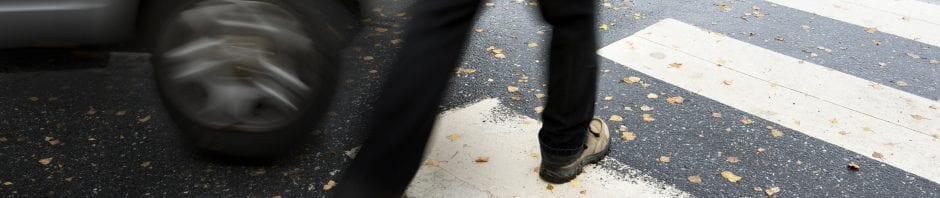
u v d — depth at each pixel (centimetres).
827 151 346
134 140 336
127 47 315
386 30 408
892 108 395
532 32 473
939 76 440
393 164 228
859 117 382
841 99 402
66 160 322
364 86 377
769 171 327
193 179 309
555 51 263
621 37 473
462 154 326
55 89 377
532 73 416
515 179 310
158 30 302
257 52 300
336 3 304
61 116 355
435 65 216
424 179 306
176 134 339
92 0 290
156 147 330
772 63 446
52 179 310
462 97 383
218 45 299
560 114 284
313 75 310
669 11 522
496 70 417
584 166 319
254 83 307
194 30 299
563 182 306
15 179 309
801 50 469
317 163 319
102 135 340
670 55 449
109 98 370
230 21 295
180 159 321
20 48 298
